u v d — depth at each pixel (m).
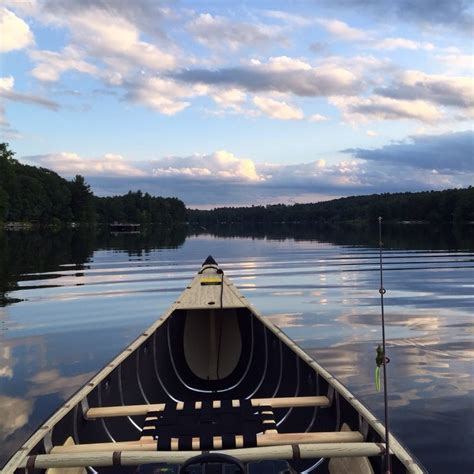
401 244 30.97
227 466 2.85
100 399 3.72
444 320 8.62
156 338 5.64
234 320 7.22
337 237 44.53
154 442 2.92
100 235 58.62
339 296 11.48
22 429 4.45
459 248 26.36
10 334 7.93
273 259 21.92
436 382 5.44
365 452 2.56
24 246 32.22
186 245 35.97
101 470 3.16
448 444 4.04
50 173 106.19
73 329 8.30
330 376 3.76
